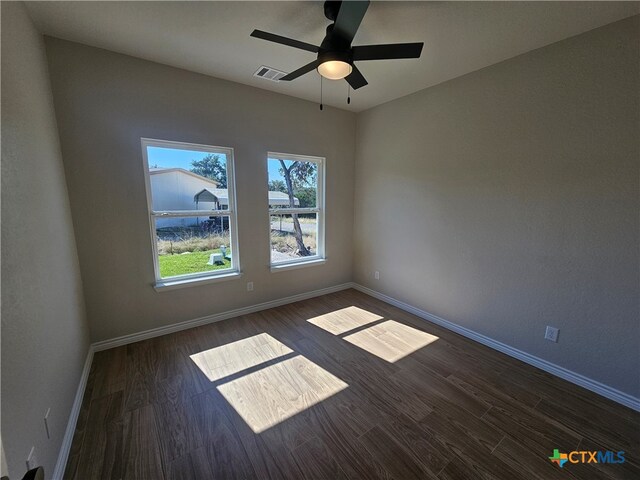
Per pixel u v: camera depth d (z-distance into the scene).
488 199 2.56
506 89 2.35
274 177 3.41
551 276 2.21
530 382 2.13
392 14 1.77
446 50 2.20
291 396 1.96
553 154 2.13
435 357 2.47
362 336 2.83
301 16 1.83
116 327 2.57
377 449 1.55
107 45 2.20
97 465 1.45
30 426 1.13
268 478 1.39
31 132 1.52
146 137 2.51
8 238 1.08
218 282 3.09
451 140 2.81
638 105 1.74
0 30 1.24
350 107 3.71
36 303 1.31
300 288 3.79
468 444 1.59
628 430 1.69
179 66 2.56
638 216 1.79
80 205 2.29
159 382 2.10
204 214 2.95
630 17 1.74
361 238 4.09
